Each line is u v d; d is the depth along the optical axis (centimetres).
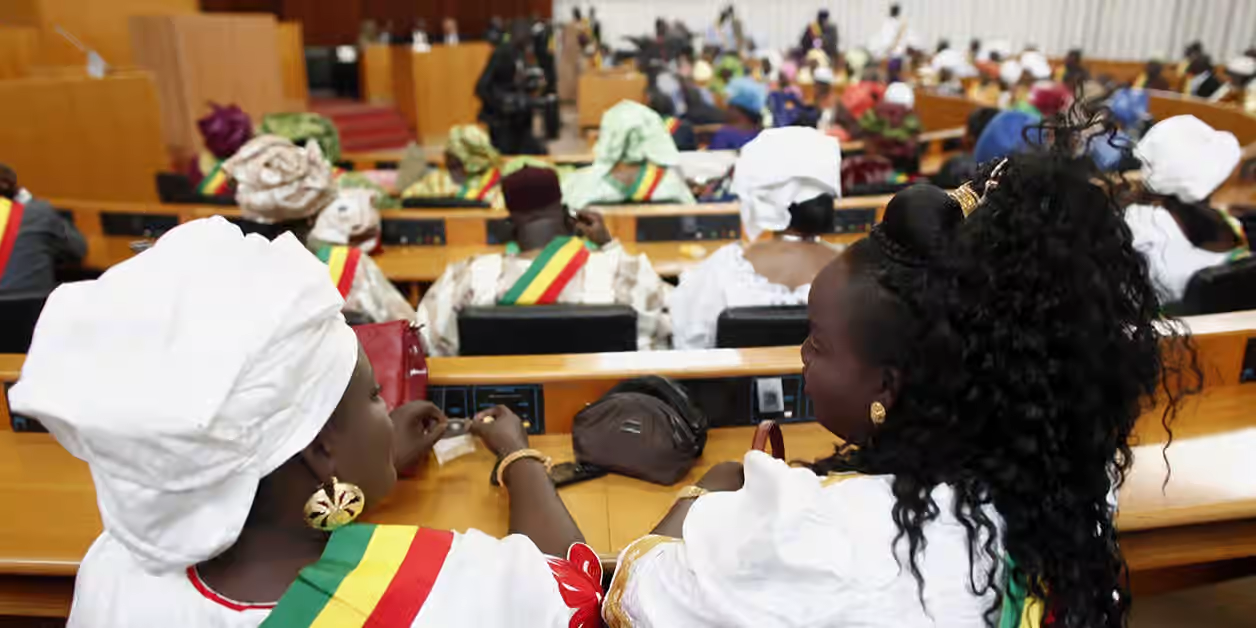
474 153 408
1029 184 66
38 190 488
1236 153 228
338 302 71
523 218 217
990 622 66
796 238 194
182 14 676
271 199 237
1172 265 226
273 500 73
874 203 344
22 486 130
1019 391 65
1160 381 90
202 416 60
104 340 63
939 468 68
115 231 348
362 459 77
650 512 126
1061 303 64
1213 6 1307
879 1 1494
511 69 705
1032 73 1003
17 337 190
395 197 427
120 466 62
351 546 74
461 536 79
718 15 1490
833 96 924
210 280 66
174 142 628
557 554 100
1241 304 200
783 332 164
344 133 852
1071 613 69
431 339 194
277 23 819
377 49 950
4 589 117
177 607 70
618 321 169
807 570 63
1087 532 69
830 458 82
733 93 750
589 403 148
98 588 73
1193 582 185
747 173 193
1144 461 136
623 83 832
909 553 65
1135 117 488
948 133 640
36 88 475
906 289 69
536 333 169
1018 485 66
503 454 119
